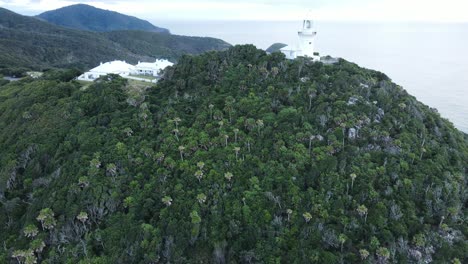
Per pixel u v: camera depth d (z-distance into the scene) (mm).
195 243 47594
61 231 49500
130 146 62031
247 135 62844
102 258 45375
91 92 79375
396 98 74938
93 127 67062
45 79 100938
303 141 60500
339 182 54156
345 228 49250
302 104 68750
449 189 56562
